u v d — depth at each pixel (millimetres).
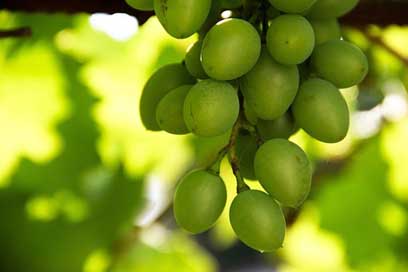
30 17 807
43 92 868
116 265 917
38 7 647
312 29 584
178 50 849
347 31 797
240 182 580
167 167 912
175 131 594
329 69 602
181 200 574
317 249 942
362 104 894
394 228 920
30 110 875
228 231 987
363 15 661
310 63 608
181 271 935
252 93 583
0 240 898
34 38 830
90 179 901
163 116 592
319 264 948
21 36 654
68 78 863
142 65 861
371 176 904
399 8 660
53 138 885
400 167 899
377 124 889
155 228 917
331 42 605
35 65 852
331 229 926
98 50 855
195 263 938
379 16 660
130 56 858
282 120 602
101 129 887
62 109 875
